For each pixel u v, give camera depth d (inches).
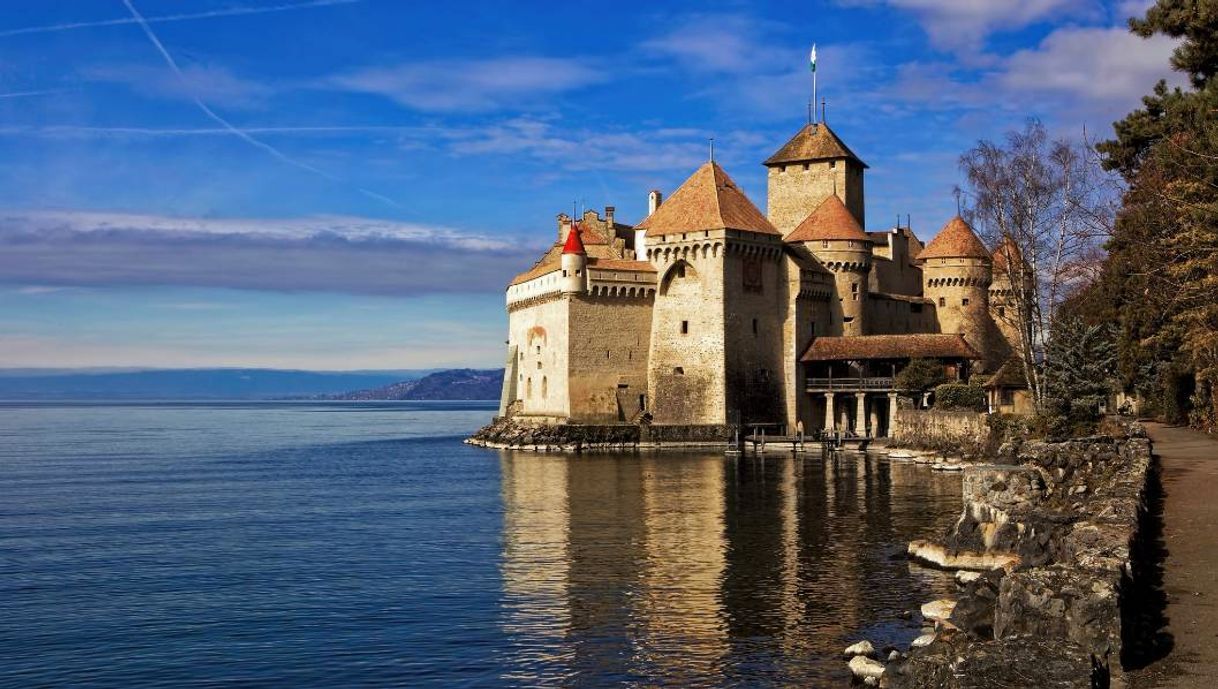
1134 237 2657.5
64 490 3376.0
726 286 4584.2
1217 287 2022.6
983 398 3831.2
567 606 1510.8
